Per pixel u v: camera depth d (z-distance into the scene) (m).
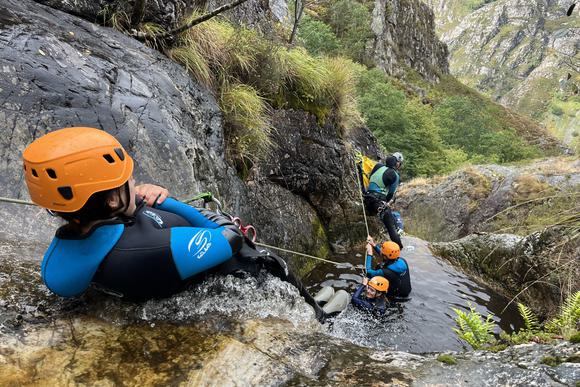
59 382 1.33
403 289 4.97
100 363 1.43
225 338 1.64
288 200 5.75
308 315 2.02
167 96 3.58
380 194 6.68
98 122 2.87
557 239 4.79
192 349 1.55
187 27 4.21
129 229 1.51
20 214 2.30
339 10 36.56
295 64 6.04
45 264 1.50
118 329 1.61
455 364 1.53
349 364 1.55
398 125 25.41
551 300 4.71
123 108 3.09
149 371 1.43
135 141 3.01
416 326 4.40
